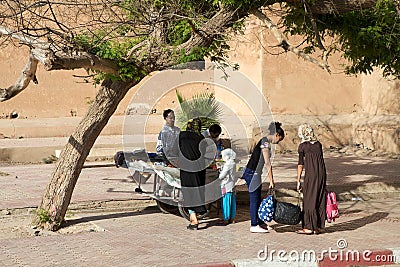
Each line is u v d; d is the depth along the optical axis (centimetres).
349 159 1797
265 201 968
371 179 1434
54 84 1916
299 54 903
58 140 1834
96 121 984
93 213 1135
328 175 1509
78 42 880
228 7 963
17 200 1198
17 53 1872
